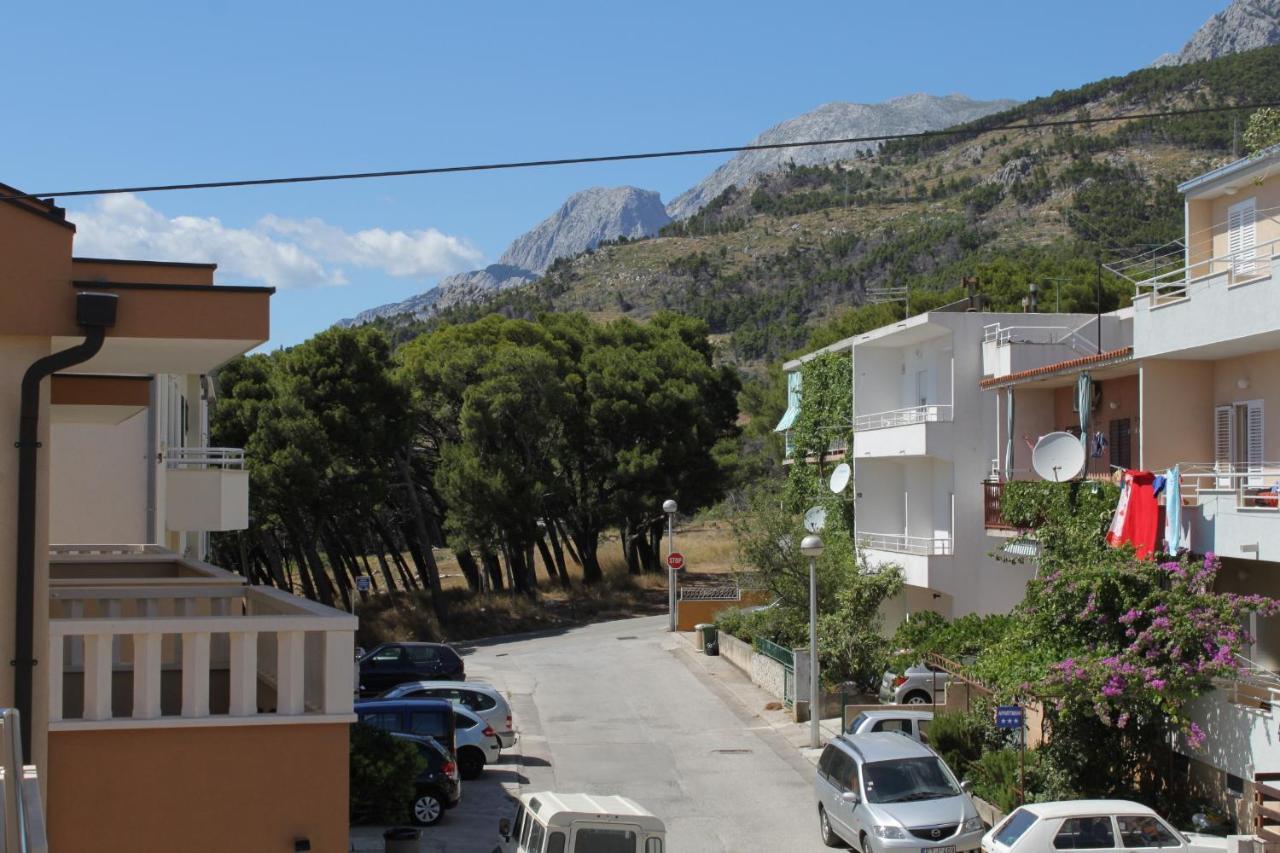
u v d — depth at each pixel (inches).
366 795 858.1
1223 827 764.0
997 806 870.4
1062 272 2800.2
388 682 1461.6
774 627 1576.0
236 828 386.3
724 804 974.4
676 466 2527.1
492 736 1086.4
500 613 2266.2
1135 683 785.6
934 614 1382.9
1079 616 840.3
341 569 2417.6
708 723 1306.6
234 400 2159.2
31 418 372.5
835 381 1744.6
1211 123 6830.7
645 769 1095.0
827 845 860.0
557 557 2630.4
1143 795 827.4
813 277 7313.0
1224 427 992.2
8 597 368.2
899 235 7529.5
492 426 2285.9
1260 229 970.7
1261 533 849.5
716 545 3184.1
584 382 2556.6
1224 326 900.0
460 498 2244.1
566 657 1811.0
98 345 374.0
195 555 1534.2
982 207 7283.5
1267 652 910.4
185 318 383.9
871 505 1638.8
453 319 6835.6
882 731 954.7
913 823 770.8
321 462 2064.5
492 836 848.9
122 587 521.7
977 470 1418.6
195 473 1110.4
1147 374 1005.8
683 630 2037.4
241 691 390.3
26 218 368.8
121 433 1073.5
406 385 2226.9
